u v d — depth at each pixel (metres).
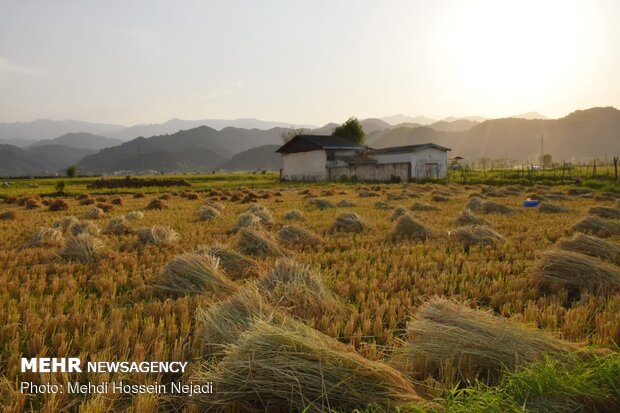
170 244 10.51
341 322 5.26
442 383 3.86
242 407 3.54
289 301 5.78
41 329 5.03
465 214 13.73
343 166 52.41
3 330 4.80
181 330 4.98
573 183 35.94
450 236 10.77
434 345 4.24
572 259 7.07
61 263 8.50
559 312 5.71
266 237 9.95
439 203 21.77
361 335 4.83
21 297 6.06
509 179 41.66
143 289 6.75
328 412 3.33
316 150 56.12
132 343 4.70
